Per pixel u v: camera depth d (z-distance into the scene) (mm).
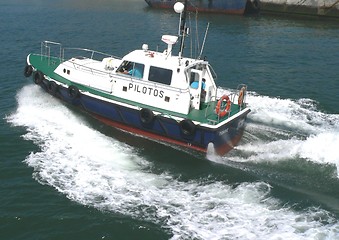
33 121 13945
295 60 25594
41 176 10719
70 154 11836
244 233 8531
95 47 27469
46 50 25031
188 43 29234
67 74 14922
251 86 19875
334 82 20891
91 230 8852
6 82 18547
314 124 14516
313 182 10500
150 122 12445
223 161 11680
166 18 42344
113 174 10852
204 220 9016
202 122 11719
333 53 27922
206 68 12758
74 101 14219
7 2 49812
